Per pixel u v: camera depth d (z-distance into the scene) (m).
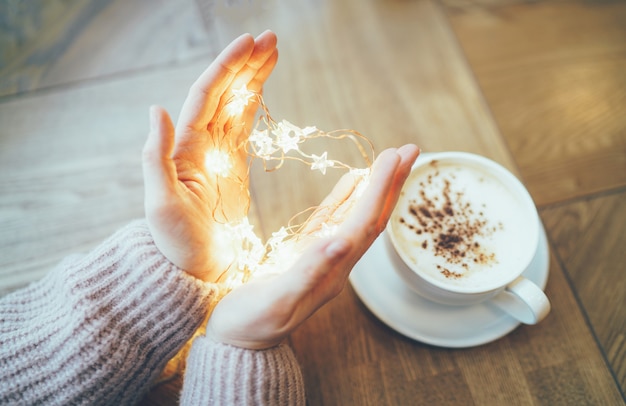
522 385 0.39
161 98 0.49
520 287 0.35
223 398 0.33
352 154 0.46
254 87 0.38
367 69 0.49
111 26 0.52
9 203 0.46
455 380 0.39
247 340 0.34
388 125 0.47
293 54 0.50
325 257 0.29
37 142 0.48
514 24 0.52
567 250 0.43
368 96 0.48
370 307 0.39
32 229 0.45
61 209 0.45
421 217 0.39
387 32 0.51
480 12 0.52
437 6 0.53
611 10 0.52
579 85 0.49
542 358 0.39
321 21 0.52
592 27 0.52
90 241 0.44
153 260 0.35
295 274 0.30
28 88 0.50
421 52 0.50
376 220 0.31
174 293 0.35
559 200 0.45
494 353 0.40
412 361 0.40
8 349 0.34
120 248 0.36
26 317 0.37
